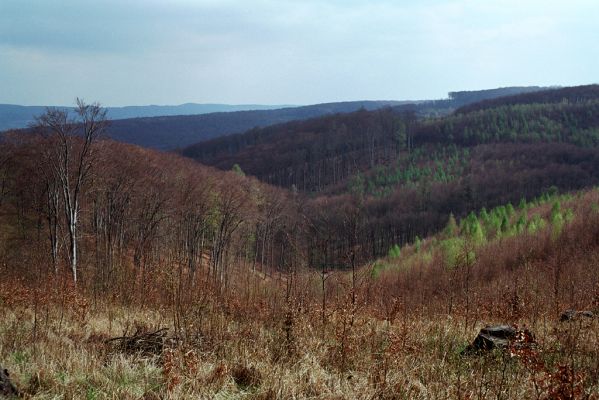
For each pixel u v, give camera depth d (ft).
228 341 26.43
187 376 20.36
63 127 95.35
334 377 21.42
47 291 40.55
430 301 47.39
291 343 25.21
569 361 22.67
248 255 186.19
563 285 50.06
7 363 21.26
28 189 144.77
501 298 38.83
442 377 21.95
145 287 51.70
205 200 168.66
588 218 154.92
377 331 29.09
